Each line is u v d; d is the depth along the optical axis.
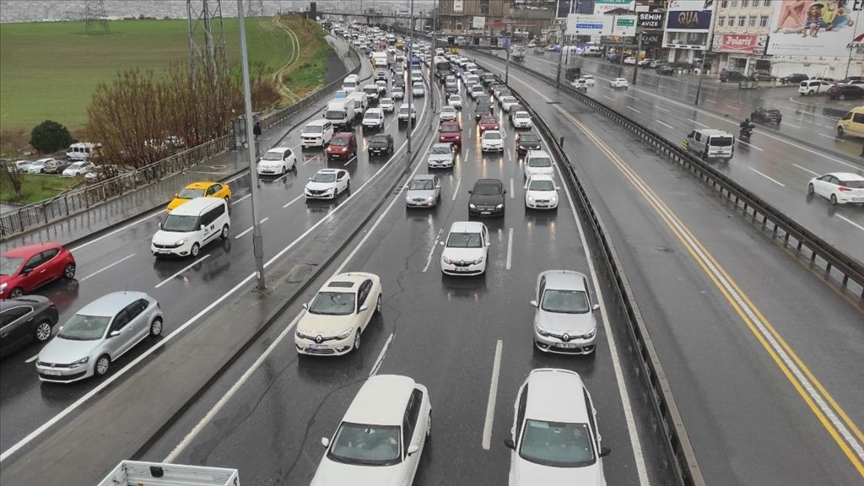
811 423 12.55
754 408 13.07
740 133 47.72
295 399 13.85
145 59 120.06
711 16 93.88
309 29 152.25
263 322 17.52
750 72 88.25
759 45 86.94
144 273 22.27
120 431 12.55
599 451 10.56
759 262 21.78
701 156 39.78
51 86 92.75
